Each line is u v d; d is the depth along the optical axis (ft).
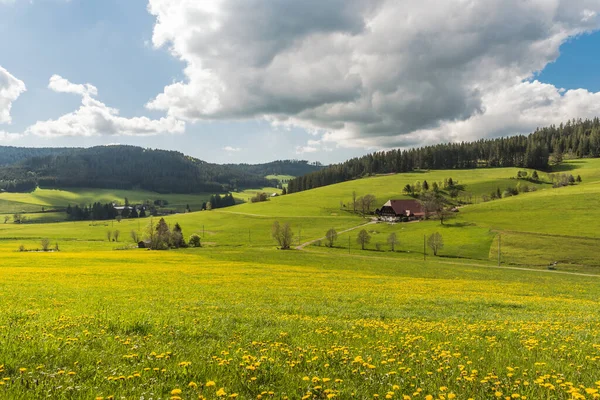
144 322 42.04
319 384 23.04
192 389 21.61
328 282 130.11
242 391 21.91
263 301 77.87
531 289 129.59
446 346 34.96
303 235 497.46
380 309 69.05
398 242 383.65
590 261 279.28
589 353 33.14
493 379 24.39
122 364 26.23
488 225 419.13
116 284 106.93
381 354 31.09
